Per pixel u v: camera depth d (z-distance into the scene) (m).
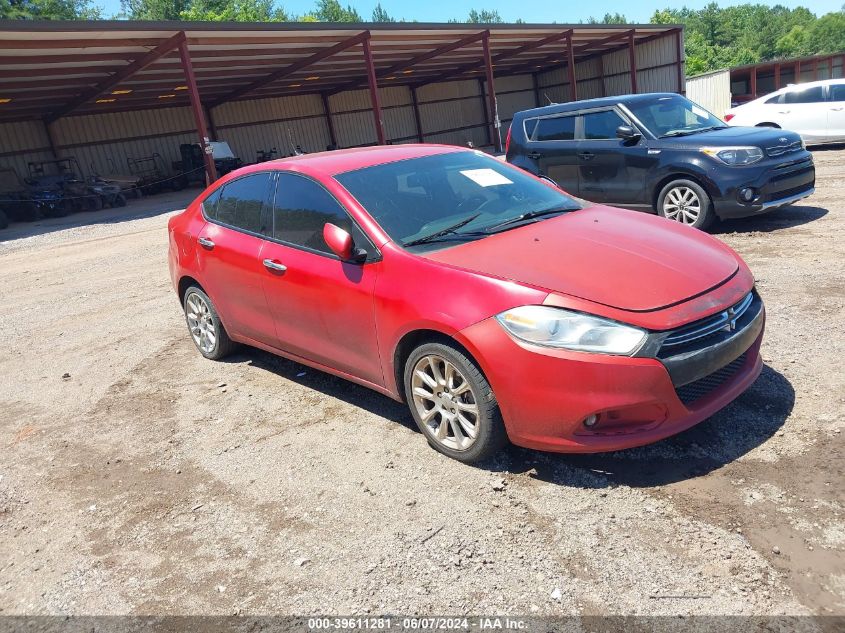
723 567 2.33
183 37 17.72
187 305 5.27
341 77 30.33
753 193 6.88
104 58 18.88
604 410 2.74
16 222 21.30
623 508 2.73
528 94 41.62
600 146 7.98
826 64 38.44
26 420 4.57
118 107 26.62
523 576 2.43
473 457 3.17
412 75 33.91
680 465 2.97
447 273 3.13
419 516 2.87
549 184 4.46
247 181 4.52
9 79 19.06
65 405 4.75
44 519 3.28
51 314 7.54
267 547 2.80
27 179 22.03
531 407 2.84
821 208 8.00
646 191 7.61
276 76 25.83
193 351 5.55
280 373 4.79
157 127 28.48
